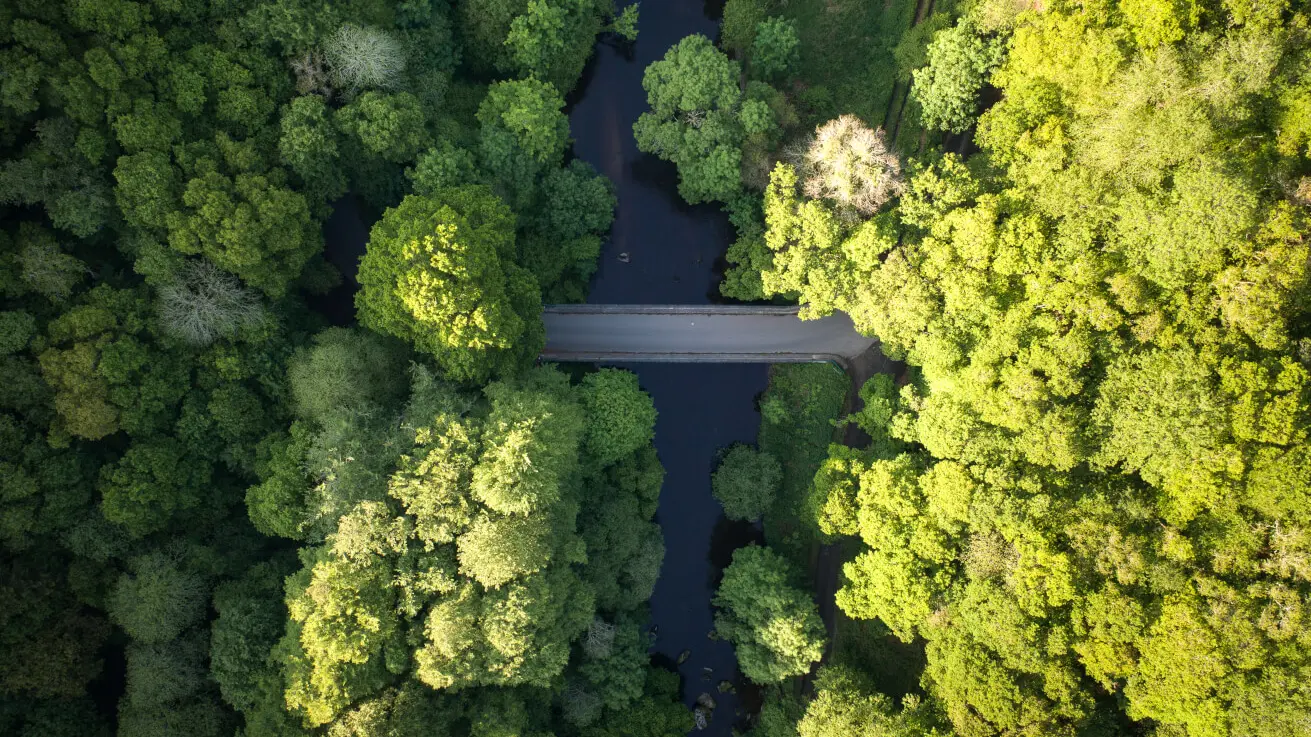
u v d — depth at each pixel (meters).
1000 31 46.47
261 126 43.84
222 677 43.50
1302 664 36.50
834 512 48.19
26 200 39.53
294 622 42.72
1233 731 37.34
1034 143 42.81
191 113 42.25
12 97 38.03
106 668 46.56
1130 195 39.91
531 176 50.91
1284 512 37.12
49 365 39.72
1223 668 36.97
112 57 40.25
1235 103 38.47
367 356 45.84
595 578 49.66
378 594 41.41
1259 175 38.44
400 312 43.16
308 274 49.84
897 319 45.38
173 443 43.72
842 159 45.38
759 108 49.62
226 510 46.88
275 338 46.06
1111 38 40.31
